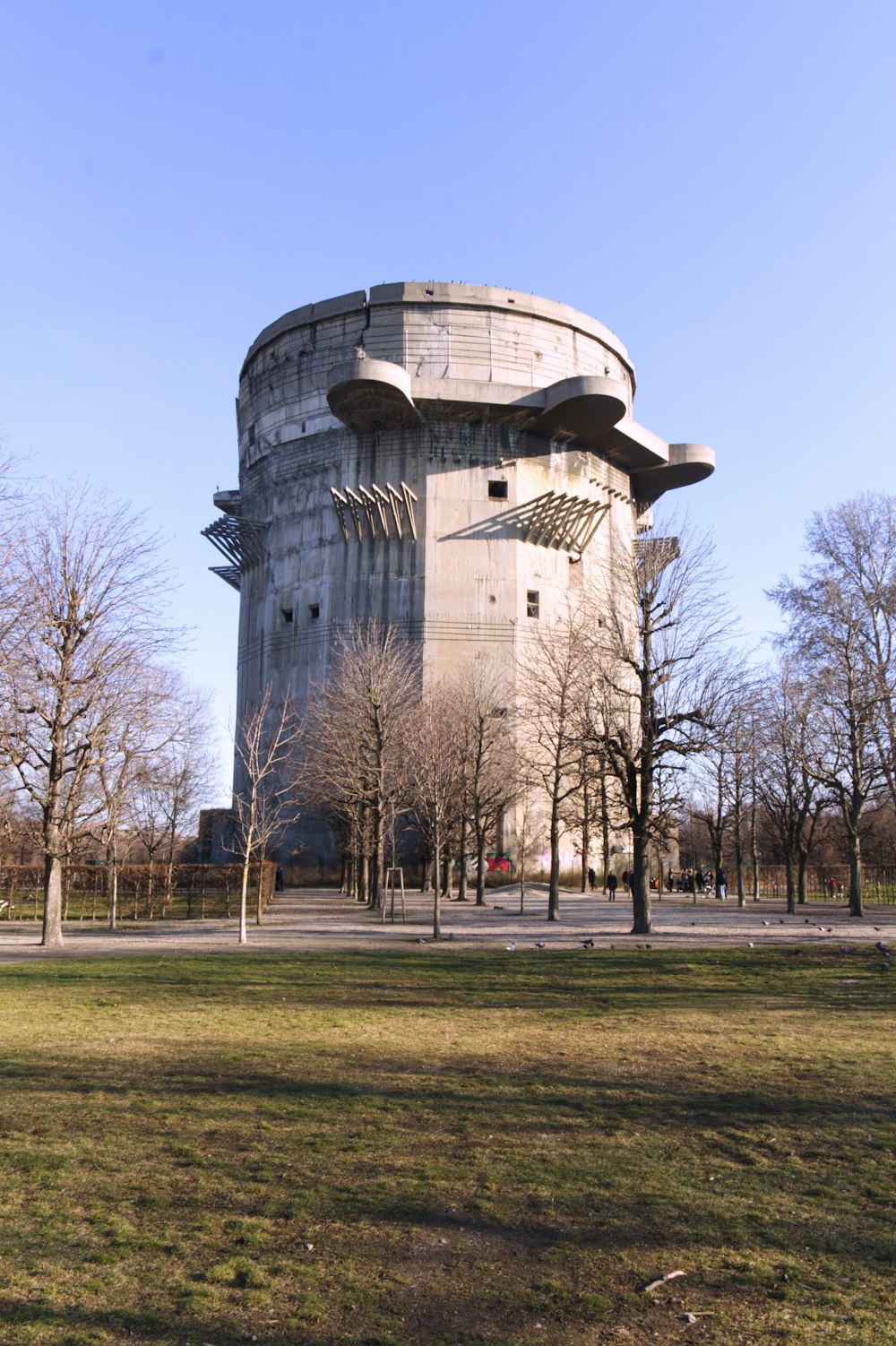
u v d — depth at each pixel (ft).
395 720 140.46
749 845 240.94
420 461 219.41
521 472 222.69
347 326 225.76
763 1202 24.07
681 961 73.10
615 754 102.73
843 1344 17.39
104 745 91.61
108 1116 30.71
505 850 208.54
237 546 251.19
